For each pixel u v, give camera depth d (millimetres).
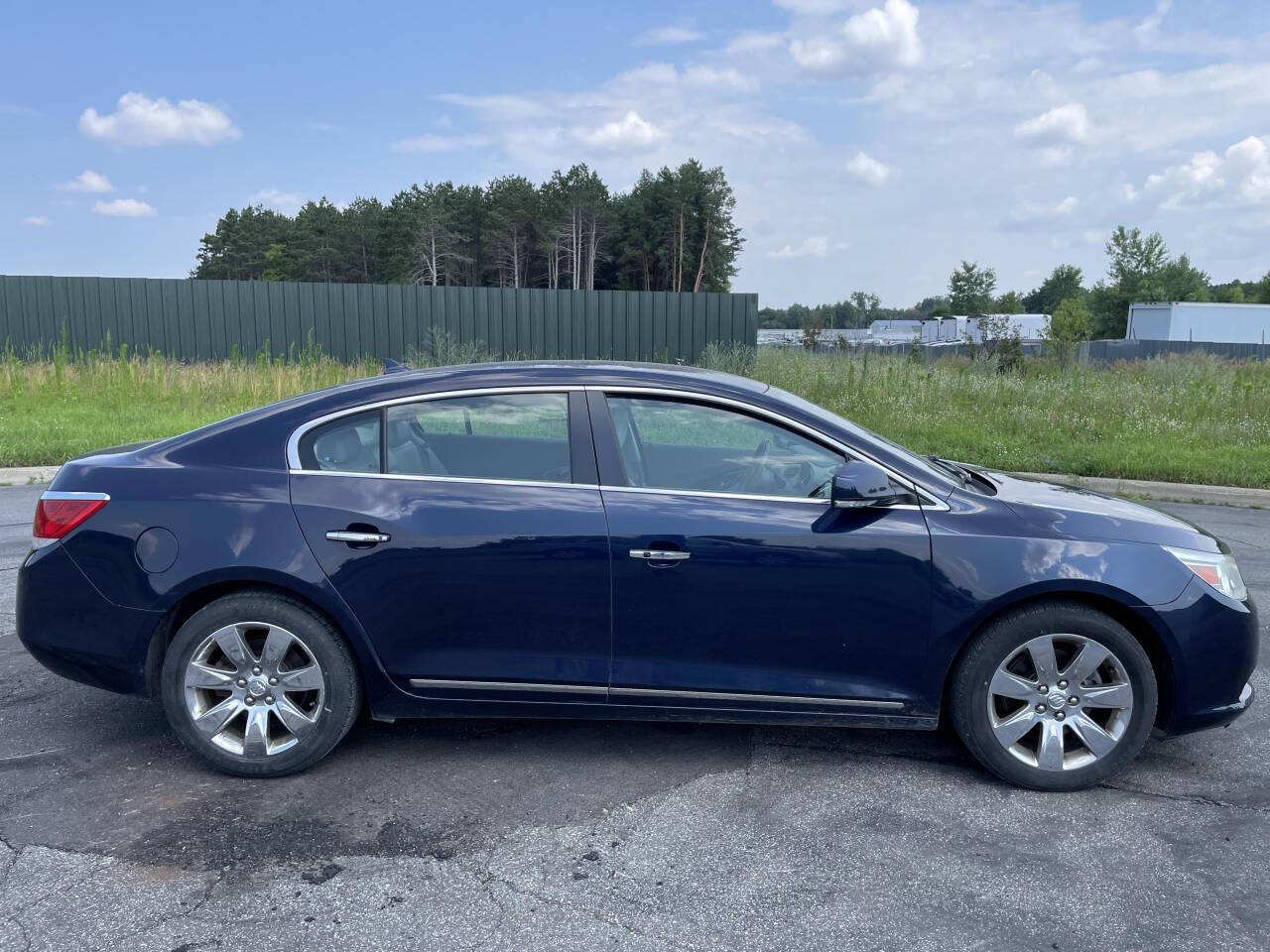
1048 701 3518
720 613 3504
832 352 21719
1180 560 3500
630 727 4117
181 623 3686
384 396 3715
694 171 89562
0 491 9445
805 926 2711
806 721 3613
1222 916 2773
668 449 3664
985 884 2938
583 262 92750
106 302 20859
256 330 21578
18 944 2580
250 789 3514
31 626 3615
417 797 3467
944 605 3453
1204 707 3525
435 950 2584
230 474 3621
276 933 2650
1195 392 14508
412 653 3562
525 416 3672
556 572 3496
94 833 3180
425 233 90125
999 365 20219
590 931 2678
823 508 3543
